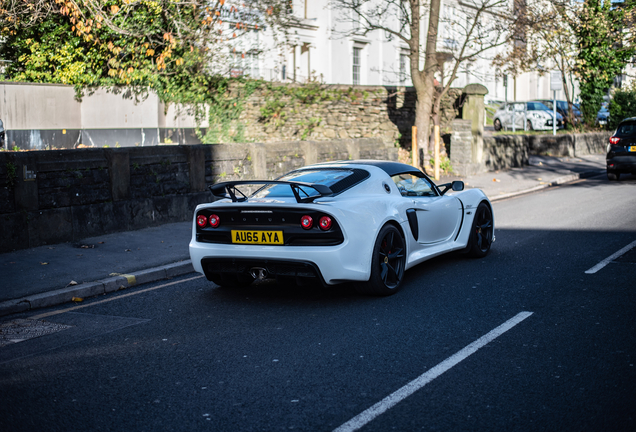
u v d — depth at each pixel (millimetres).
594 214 10828
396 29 30406
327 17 27000
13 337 4895
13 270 6871
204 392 3625
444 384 3639
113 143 18125
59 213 8312
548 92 42156
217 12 16453
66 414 3371
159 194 9820
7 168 7645
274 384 3713
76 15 14820
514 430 3039
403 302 5555
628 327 4648
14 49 18172
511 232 9336
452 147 17375
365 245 5395
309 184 5188
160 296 6145
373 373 3844
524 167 19547
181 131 18391
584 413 3209
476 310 5227
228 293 6145
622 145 15789
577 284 6059
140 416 3320
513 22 17734
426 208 6406
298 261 5191
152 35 17406
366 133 18781
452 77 17422
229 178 10992
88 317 5445
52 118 17359
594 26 24047
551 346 4262
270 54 23844
